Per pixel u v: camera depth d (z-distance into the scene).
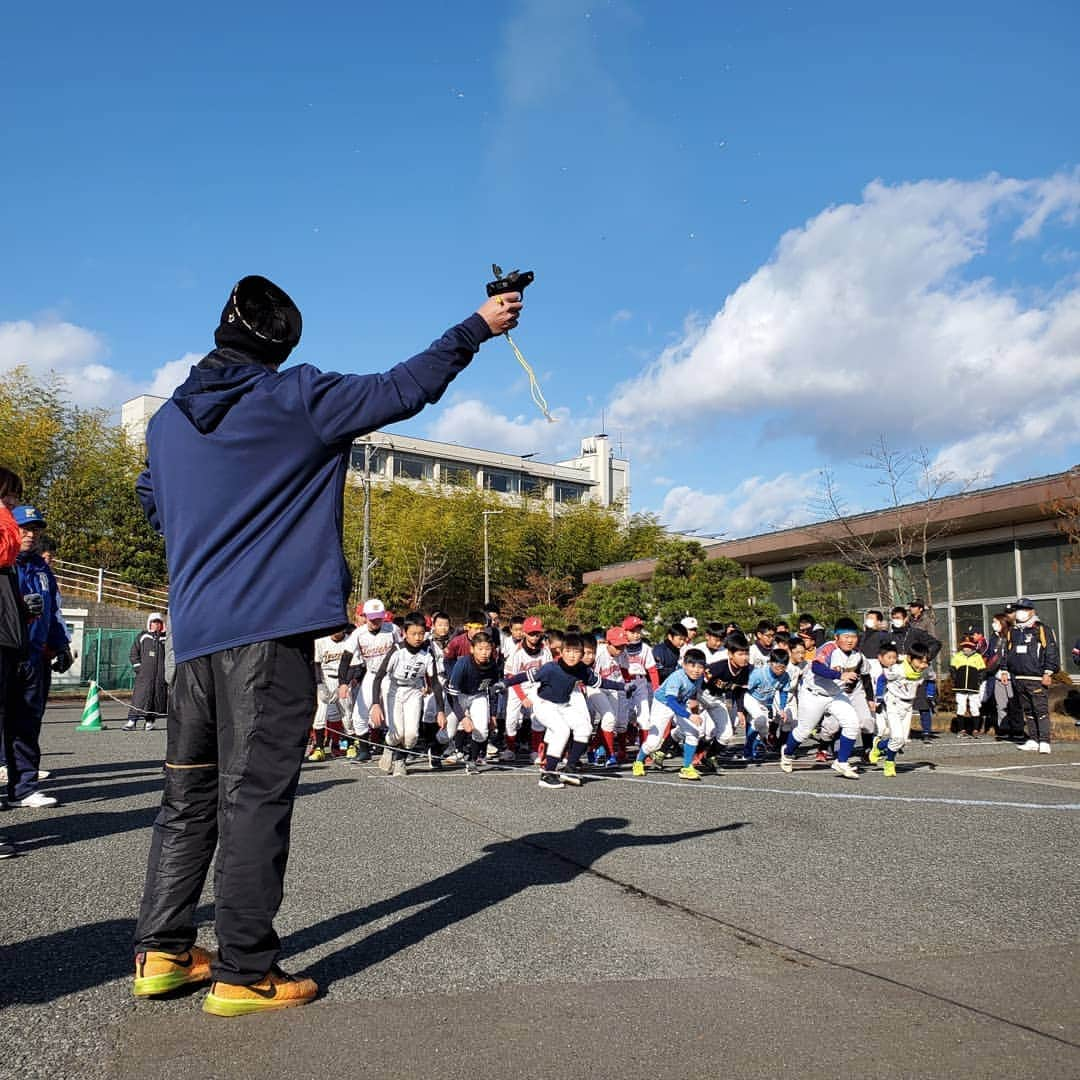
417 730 8.82
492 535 46.34
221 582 2.81
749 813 6.35
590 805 6.72
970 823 5.96
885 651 9.02
